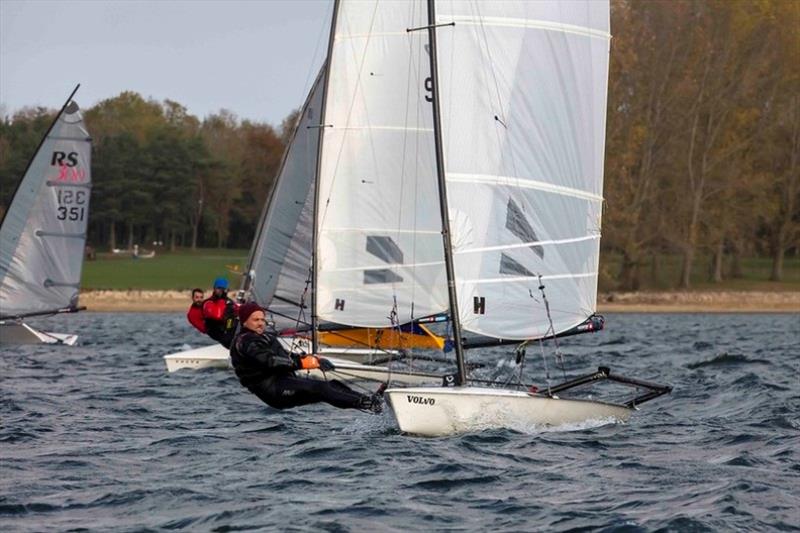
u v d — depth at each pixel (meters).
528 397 52.06
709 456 47.47
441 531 35.34
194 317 74.25
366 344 79.88
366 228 67.94
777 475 43.53
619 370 92.06
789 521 36.34
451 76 54.31
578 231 55.38
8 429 54.75
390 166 67.56
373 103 67.81
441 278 66.50
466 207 53.72
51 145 113.88
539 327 54.34
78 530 35.44
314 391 48.88
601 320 55.91
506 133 54.31
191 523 36.28
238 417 59.66
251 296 89.12
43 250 114.31
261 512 37.53
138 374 87.12
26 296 114.62
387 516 37.06
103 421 58.34
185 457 47.34
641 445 49.84
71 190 114.31
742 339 145.62
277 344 49.41
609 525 35.75
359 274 68.19
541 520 36.66
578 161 55.38
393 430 52.72
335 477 42.97
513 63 54.50
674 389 74.50
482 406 51.47
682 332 165.38
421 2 67.25
